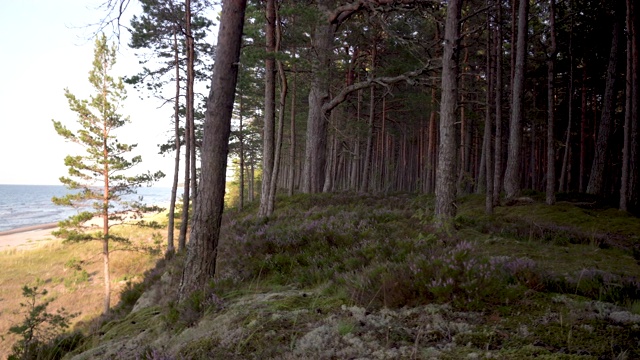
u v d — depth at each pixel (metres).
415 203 16.59
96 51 23.67
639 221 12.71
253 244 8.60
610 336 2.89
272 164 16.70
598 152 19.38
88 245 37.59
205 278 6.45
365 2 19.34
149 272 15.67
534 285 4.20
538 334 3.01
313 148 23.95
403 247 6.55
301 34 17.77
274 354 3.21
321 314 4.08
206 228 6.56
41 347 6.40
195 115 24.62
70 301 23.14
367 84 20.62
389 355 2.87
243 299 5.33
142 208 26.30
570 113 22.09
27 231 60.62
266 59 15.23
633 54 14.96
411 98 24.17
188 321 4.87
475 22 21.06
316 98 23.67
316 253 7.38
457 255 4.75
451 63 10.34
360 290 4.52
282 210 17.75
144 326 5.74
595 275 4.63
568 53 24.67
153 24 20.91
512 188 17.38
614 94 19.25
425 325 3.44
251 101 33.69
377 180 37.59
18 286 26.59
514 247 7.67
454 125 10.23
